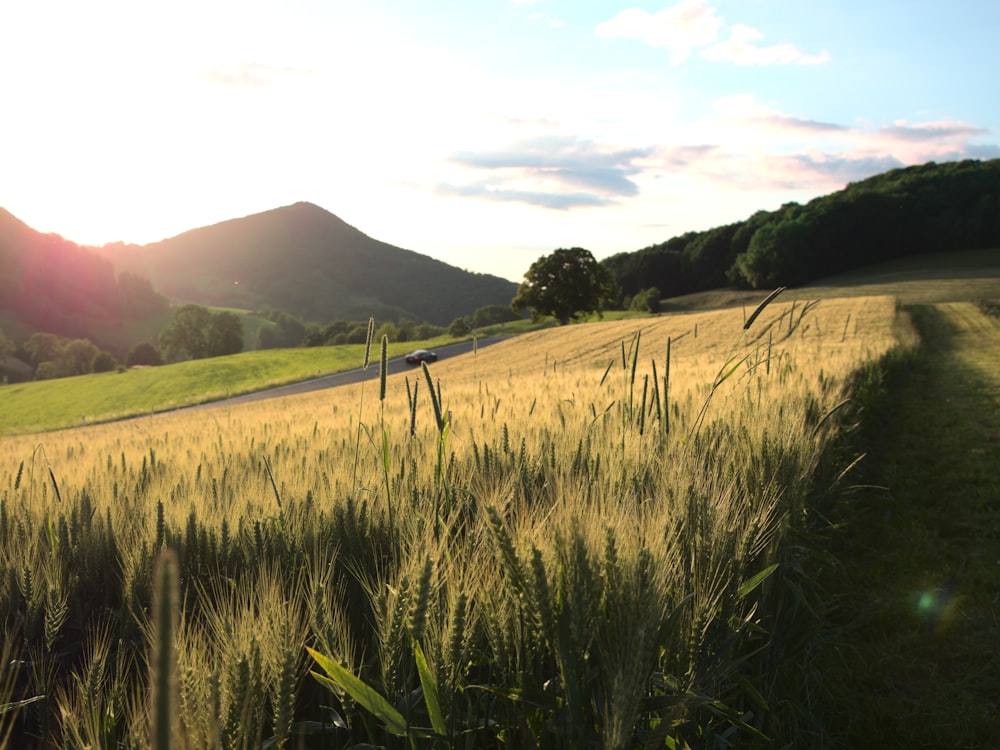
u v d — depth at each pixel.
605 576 1.90
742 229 126.06
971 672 4.19
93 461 6.41
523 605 1.90
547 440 4.22
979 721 3.68
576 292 99.06
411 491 3.17
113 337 199.75
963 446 10.08
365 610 2.55
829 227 109.94
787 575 3.61
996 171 108.88
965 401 14.20
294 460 4.61
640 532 2.18
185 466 5.19
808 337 29.92
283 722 1.62
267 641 1.83
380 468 3.79
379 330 97.50
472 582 2.04
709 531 2.63
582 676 1.88
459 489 3.21
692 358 23.27
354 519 2.97
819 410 7.09
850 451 8.45
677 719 1.82
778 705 3.18
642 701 1.89
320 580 2.33
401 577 1.96
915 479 8.52
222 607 2.06
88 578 3.09
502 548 1.85
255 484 3.65
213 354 129.62
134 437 11.15
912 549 6.21
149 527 2.95
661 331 51.47
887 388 15.45
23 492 4.07
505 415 6.22
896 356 19.36
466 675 2.10
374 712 1.69
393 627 1.90
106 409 56.78
